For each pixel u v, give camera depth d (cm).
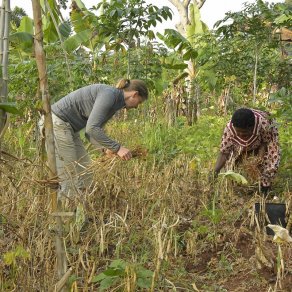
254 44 938
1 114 273
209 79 1174
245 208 497
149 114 1065
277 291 372
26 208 379
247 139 571
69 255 413
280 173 634
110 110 474
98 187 492
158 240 369
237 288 387
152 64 952
